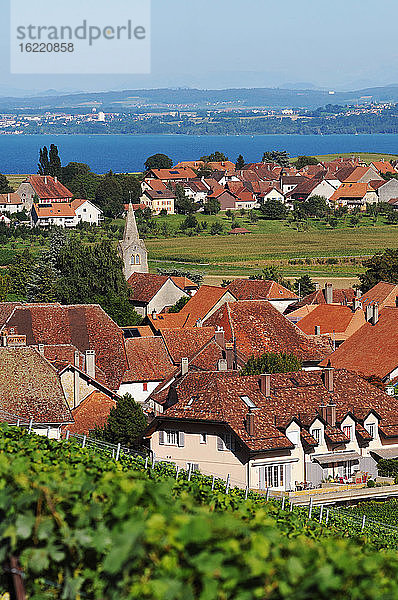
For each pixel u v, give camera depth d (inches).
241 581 1386.6
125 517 1497.3
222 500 2780.5
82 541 1518.2
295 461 7372.1
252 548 1451.8
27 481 1736.0
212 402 7524.6
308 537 2896.2
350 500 6840.6
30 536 1562.5
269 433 7298.2
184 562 1412.4
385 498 6993.1
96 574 1544.0
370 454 7765.8
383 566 1717.5
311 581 1348.4
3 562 1529.3
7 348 7687.0
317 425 7500.0
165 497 1739.7
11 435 3297.2
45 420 7214.6
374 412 7780.5
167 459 7613.2
